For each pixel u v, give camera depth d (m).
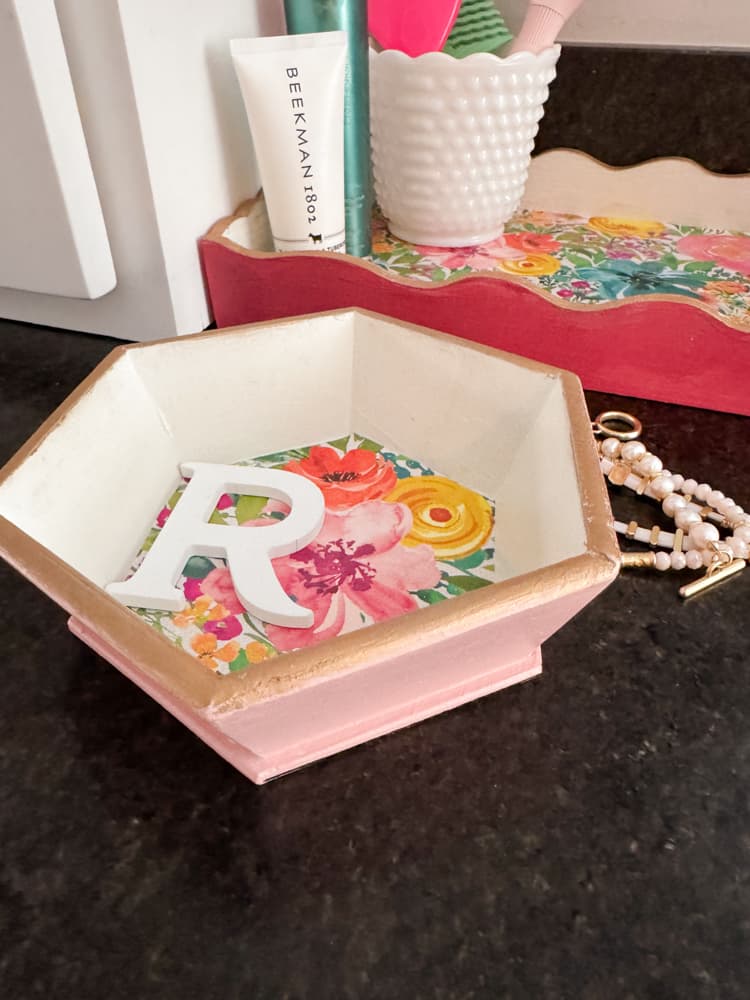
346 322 0.39
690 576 0.35
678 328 0.40
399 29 0.48
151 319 0.46
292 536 0.34
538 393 0.34
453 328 0.44
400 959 0.23
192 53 0.41
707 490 0.36
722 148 0.55
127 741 0.28
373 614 0.32
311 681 0.21
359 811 0.26
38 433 0.29
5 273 0.44
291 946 0.23
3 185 0.40
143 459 0.35
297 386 0.39
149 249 0.43
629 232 0.58
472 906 0.24
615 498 0.38
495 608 0.22
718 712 0.29
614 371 0.43
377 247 0.55
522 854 0.25
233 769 0.27
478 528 0.36
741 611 0.33
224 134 0.46
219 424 0.39
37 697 0.29
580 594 0.24
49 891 0.24
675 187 0.57
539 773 0.27
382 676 0.23
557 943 0.23
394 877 0.24
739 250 0.55
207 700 0.20
